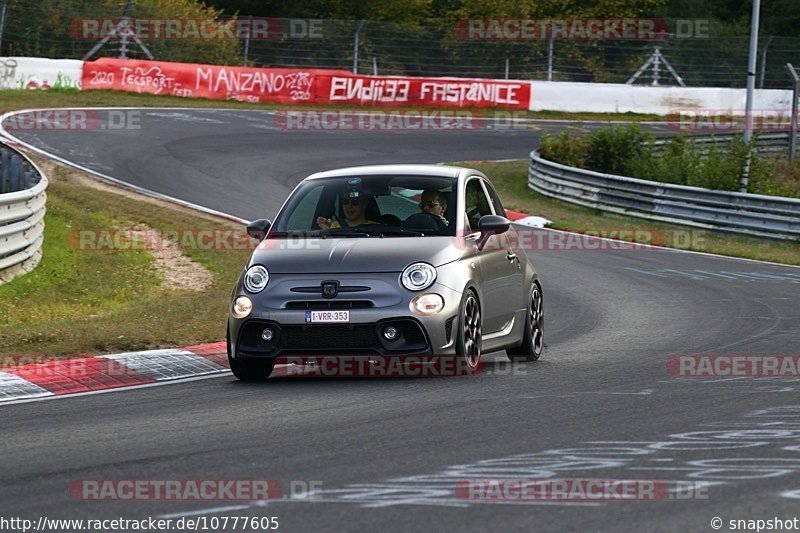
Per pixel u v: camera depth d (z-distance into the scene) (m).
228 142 98.50
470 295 29.45
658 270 59.78
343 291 28.30
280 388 28.02
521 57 141.75
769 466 18.38
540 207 86.75
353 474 18.28
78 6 126.88
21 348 33.09
